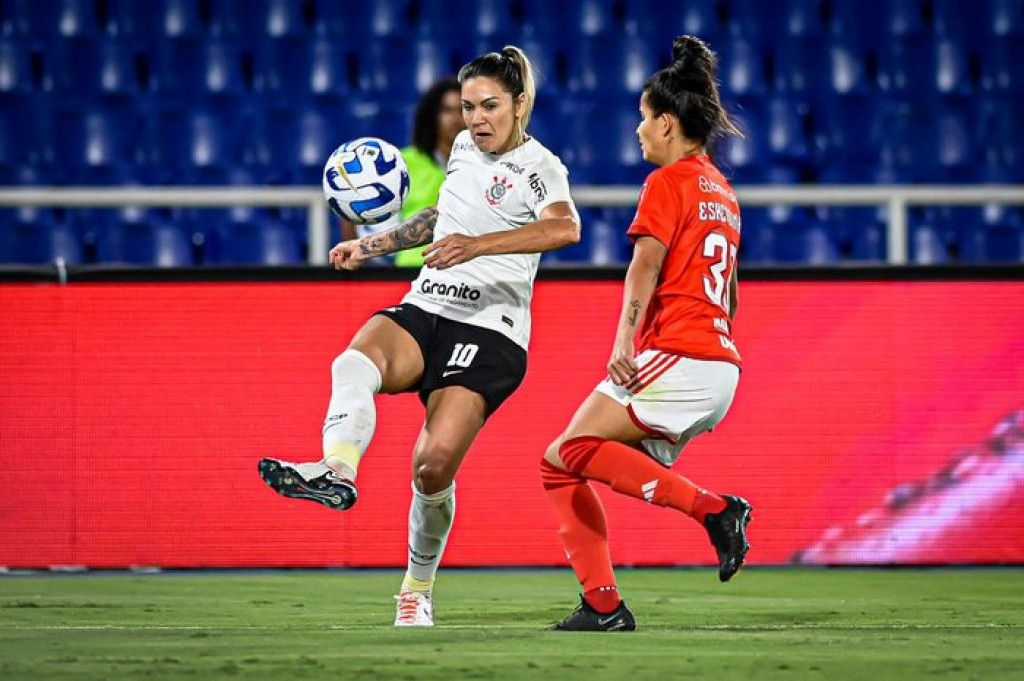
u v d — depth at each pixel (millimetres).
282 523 21734
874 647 13562
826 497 21984
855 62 31391
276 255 30500
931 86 31438
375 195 15953
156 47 30703
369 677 11422
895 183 31312
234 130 30656
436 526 15523
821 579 21094
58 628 15477
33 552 21609
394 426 21781
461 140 16047
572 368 21719
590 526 14977
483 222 15570
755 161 31219
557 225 14688
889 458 22016
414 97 31031
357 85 30984
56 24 30562
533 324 21703
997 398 22078
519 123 15617
